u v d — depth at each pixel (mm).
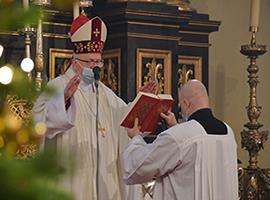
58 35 5922
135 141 4074
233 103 7555
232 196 4105
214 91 7469
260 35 7758
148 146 3998
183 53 6398
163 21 5895
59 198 905
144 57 5848
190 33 6441
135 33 5797
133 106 4000
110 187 4594
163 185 4051
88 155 4523
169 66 5961
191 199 3975
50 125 4180
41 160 920
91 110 4602
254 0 6547
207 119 4090
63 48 5957
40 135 987
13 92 997
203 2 7414
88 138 4539
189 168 3992
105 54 5992
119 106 4719
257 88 7719
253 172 6562
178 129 3998
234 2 7598
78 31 4605
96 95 4641
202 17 6484
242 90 7609
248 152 6996
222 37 7516
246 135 6547
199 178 3977
